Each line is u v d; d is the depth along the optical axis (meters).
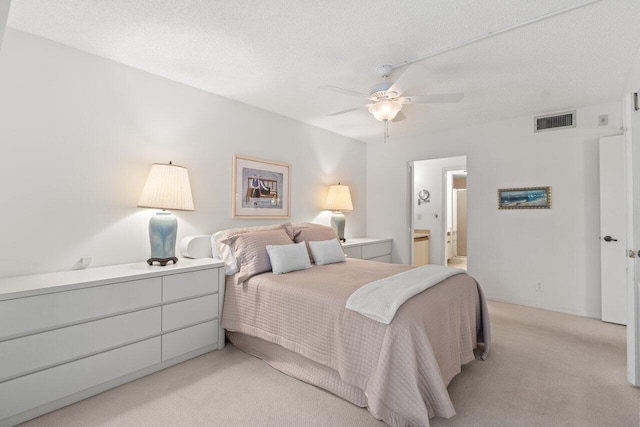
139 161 2.72
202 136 3.15
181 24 2.06
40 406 1.79
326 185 4.59
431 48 2.31
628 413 1.81
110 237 2.56
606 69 2.63
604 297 3.34
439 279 2.36
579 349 2.67
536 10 1.88
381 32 2.11
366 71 2.69
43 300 1.79
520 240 3.92
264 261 2.74
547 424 1.72
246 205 3.53
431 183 6.45
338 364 1.91
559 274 3.68
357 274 2.67
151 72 2.77
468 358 2.28
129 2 1.84
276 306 2.33
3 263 2.08
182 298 2.42
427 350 1.70
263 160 3.67
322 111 3.79
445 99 2.47
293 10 1.89
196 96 3.10
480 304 2.62
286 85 3.02
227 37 2.20
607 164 3.33
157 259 2.49
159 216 2.54
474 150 4.27
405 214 4.96
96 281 1.98
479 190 4.22
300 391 2.05
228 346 2.75
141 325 2.19
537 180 3.80
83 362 1.93
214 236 2.97
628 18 1.94
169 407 1.87
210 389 2.07
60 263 2.31
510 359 2.49
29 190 2.18
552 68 2.62
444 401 1.64
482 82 2.88
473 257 4.26
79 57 2.39
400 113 2.73
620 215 3.27
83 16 1.98
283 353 2.33
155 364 2.27
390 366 1.70
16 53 2.12
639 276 2.08
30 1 1.84
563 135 3.64
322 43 2.26
